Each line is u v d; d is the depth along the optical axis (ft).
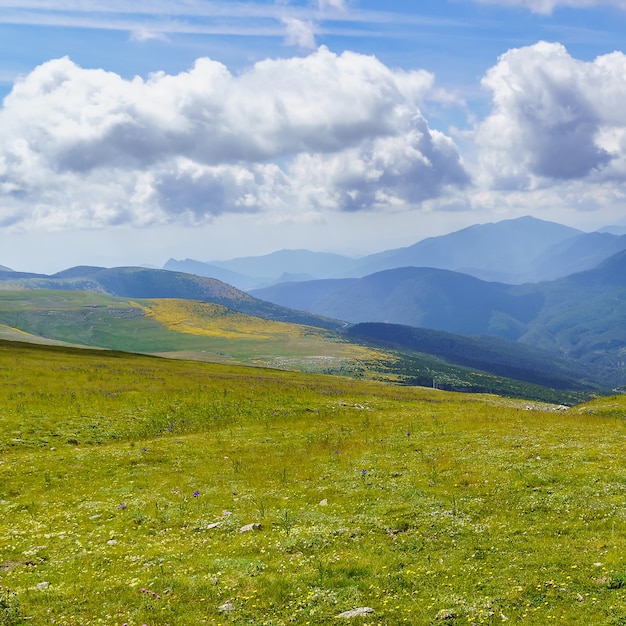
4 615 44.80
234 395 196.34
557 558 53.16
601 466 83.35
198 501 81.51
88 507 79.51
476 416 153.38
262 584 50.93
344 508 74.74
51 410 151.64
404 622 43.55
